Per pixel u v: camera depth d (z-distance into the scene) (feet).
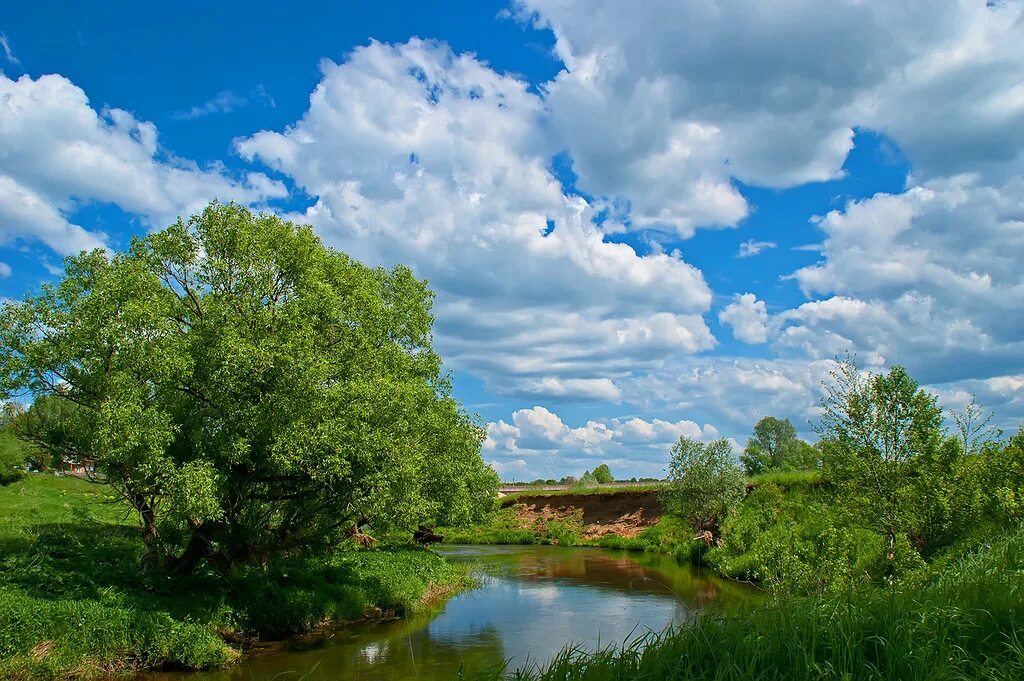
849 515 53.36
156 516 56.59
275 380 52.70
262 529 62.75
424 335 95.14
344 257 73.31
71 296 56.65
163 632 47.34
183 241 59.26
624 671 22.86
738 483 115.65
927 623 22.81
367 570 79.10
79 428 55.47
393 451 56.03
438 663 49.16
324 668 48.03
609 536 155.53
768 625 23.82
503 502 203.21
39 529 65.36
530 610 71.56
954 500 49.73
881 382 53.21
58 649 42.70
